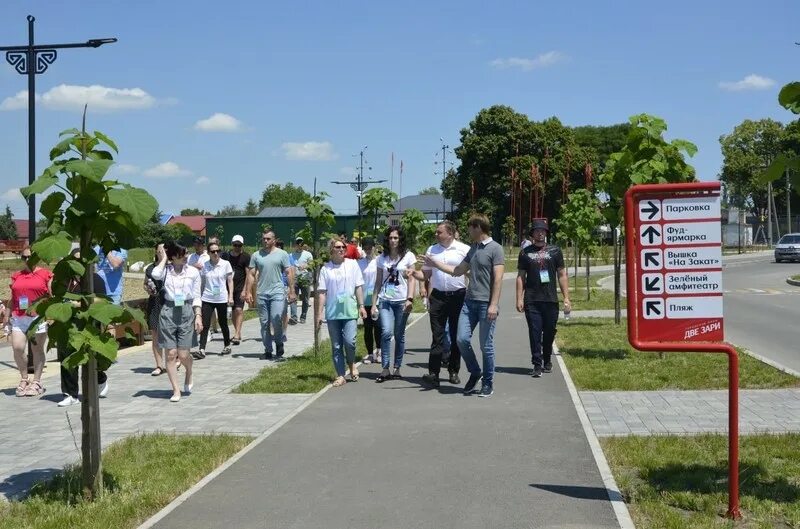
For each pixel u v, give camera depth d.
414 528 5.26
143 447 7.46
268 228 13.49
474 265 9.62
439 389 10.20
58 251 5.44
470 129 76.56
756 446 7.04
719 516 5.34
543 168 74.19
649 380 10.47
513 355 13.34
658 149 12.41
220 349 15.07
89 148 5.90
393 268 11.01
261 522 5.43
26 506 5.86
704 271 5.42
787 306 23.31
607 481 6.17
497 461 6.77
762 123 92.62
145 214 5.57
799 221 98.06
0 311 11.05
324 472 6.54
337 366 10.66
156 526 5.38
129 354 14.35
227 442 7.62
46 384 11.45
